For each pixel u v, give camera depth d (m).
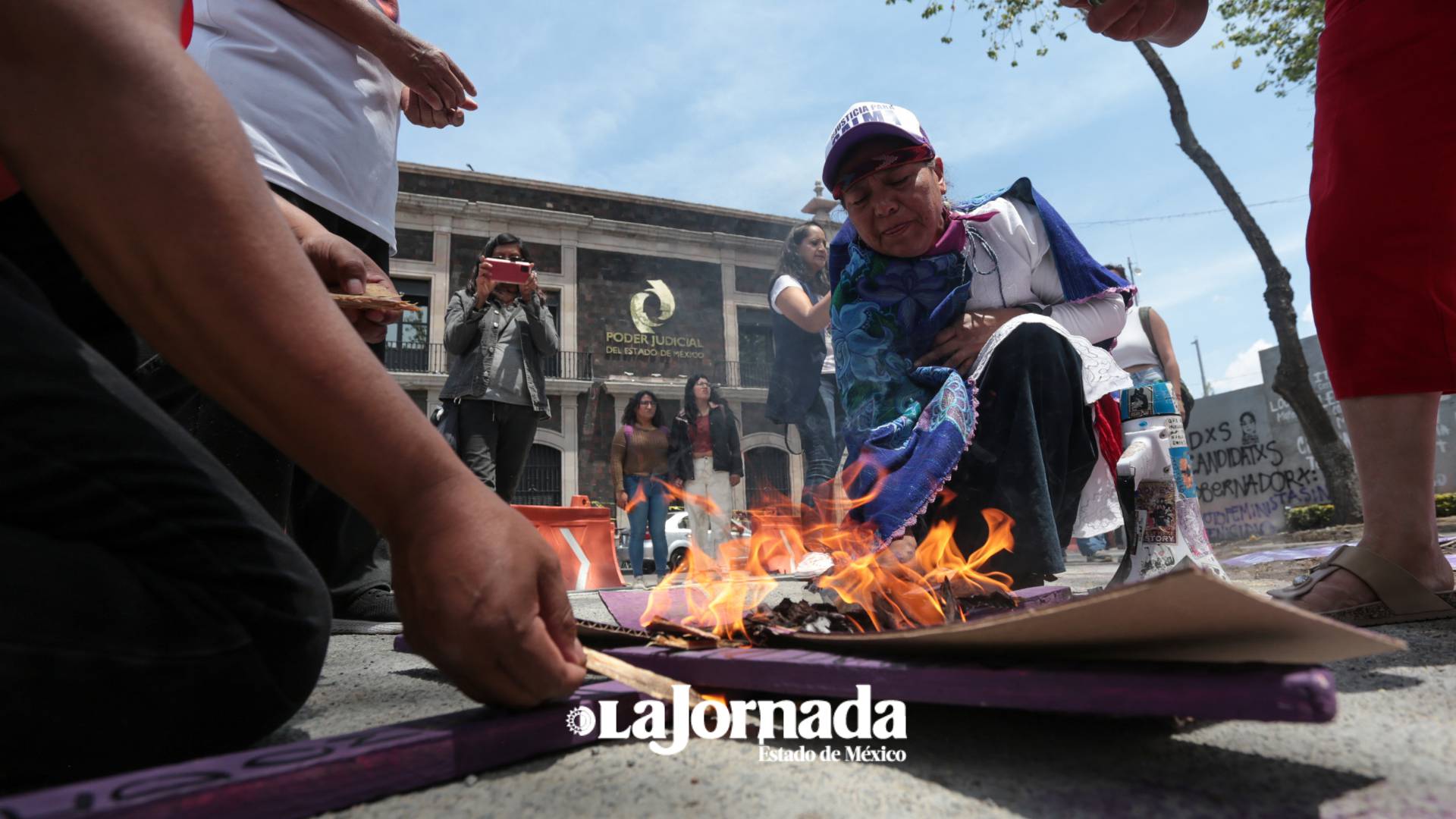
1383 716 0.88
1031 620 0.65
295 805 0.63
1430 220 1.41
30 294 0.74
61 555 0.62
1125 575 2.24
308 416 0.60
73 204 0.55
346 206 2.19
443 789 0.72
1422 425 1.45
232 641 0.73
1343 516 10.62
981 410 2.11
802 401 5.31
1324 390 15.54
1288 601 1.55
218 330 0.56
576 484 19.66
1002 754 0.78
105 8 0.56
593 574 6.39
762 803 0.67
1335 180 1.52
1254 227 11.05
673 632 1.15
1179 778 0.69
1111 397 2.37
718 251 21.12
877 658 0.88
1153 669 0.67
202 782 0.60
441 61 2.30
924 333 2.25
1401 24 1.43
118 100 0.55
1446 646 1.29
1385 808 0.61
